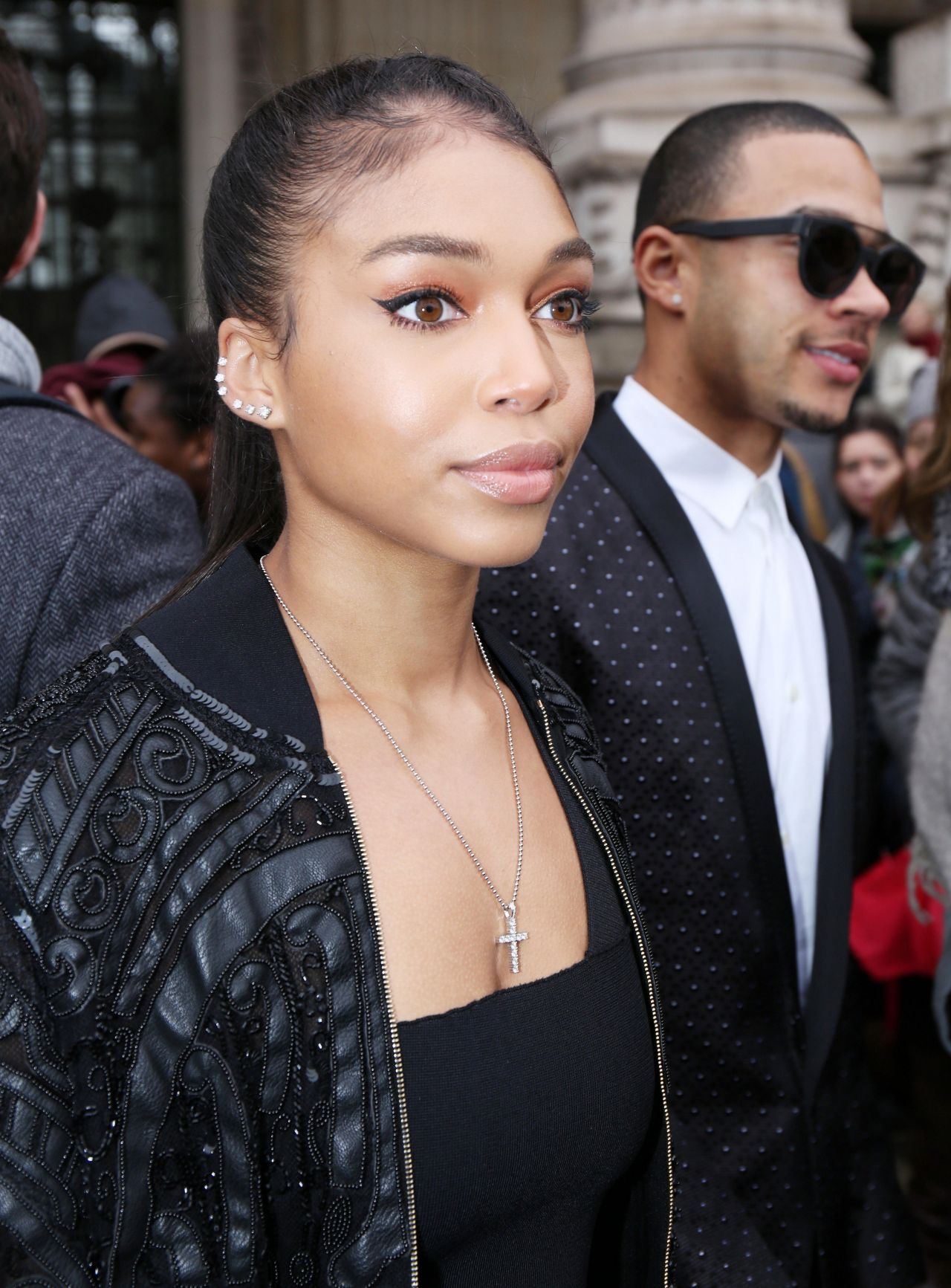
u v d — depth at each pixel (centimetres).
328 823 80
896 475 348
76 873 74
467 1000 84
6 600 114
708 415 158
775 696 159
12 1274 71
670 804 146
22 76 130
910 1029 246
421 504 77
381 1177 78
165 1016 75
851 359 154
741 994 147
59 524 117
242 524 95
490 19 623
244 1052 76
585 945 93
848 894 158
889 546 329
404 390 76
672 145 161
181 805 77
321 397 78
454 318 77
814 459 369
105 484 121
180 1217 75
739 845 147
